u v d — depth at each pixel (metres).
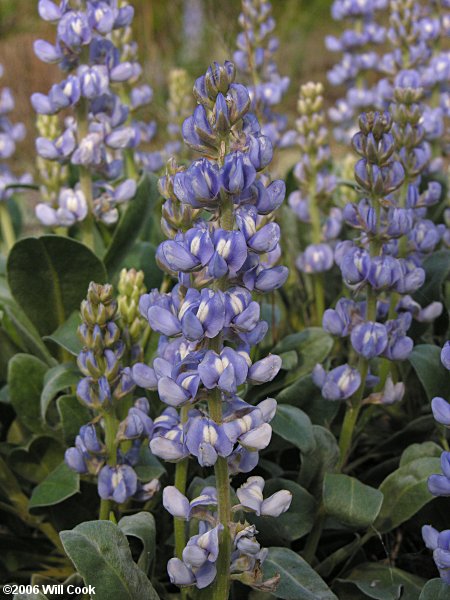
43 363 0.37
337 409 0.35
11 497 0.37
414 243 0.36
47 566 0.35
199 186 0.22
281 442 0.35
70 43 0.36
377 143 0.30
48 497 0.32
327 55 1.11
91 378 0.29
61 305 0.38
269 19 0.47
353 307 0.31
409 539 0.37
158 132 0.73
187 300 0.23
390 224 0.30
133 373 0.26
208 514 0.24
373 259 0.30
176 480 0.28
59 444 0.36
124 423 0.28
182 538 0.28
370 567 0.32
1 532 0.36
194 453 0.23
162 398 0.23
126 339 0.32
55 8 0.37
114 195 0.38
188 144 0.23
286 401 0.35
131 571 0.25
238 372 0.22
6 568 0.35
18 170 0.81
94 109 0.38
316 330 0.38
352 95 0.56
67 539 0.25
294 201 0.44
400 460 0.33
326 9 1.23
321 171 0.44
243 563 0.24
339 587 0.31
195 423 0.23
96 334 0.28
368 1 0.54
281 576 0.28
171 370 0.24
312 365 0.37
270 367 0.23
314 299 0.45
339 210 0.44
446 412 0.27
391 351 0.31
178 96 0.60
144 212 0.40
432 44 0.51
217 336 0.23
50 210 0.38
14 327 0.41
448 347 0.26
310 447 0.31
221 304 0.22
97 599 0.24
